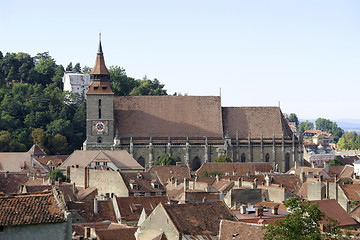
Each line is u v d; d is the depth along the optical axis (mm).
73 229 138125
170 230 122500
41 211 78438
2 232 76312
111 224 142500
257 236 106250
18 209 78125
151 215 126875
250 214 142750
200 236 121188
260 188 196750
